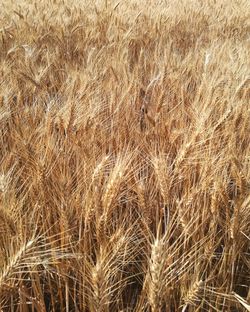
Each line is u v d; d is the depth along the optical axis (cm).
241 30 152
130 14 158
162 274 35
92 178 46
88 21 146
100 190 45
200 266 48
